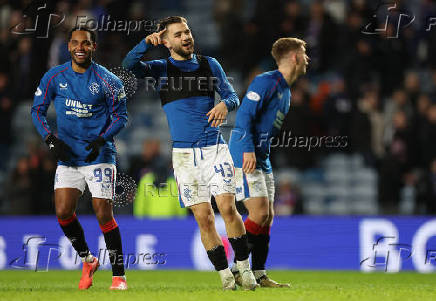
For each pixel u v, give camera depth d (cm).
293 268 3822
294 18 5175
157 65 2108
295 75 2202
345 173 5256
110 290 2083
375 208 4969
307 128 4656
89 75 2142
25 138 5328
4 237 3809
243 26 5316
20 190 4372
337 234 3812
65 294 1875
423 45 5441
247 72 5244
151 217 4053
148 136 5469
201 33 5866
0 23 5166
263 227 2223
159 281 2797
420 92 5084
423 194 4478
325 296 1800
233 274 2188
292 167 4669
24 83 5150
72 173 2152
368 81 4922
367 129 4712
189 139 2055
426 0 5428
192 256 3788
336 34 5109
